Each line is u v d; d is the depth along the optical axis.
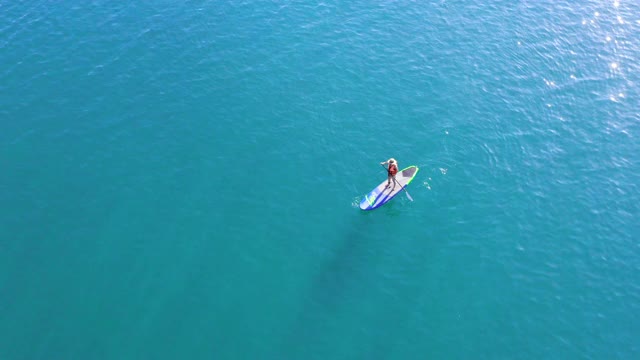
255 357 26.64
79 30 48.41
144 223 33.03
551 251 32.34
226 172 36.50
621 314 29.11
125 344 26.91
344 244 32.38
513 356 27.12
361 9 53.50
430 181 36.44
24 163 36.34
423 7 54.41
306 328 27.98
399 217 34.09
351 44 48.59
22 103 40.78
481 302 29.52
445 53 48.22
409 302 29.42
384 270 31.00
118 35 48.03
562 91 44.62
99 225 32.78
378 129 40.25
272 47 47.69
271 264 31.11
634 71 46.84
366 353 27.05
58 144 37.88
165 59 45.69
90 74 43.75
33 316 27.97
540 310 29.20
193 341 27.17
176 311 28.47
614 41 50.47
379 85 44.28
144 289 29.48
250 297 29.34
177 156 37.47
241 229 33.00
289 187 35.72
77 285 29.53
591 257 32.06
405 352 27.16
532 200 35.47
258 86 43.53
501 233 33.28
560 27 52.28
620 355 27.30
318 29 50.25
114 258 31.00
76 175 35.84
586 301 29.69
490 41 49.97
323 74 45.03
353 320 28.44
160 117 40.34
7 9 50.59
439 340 27.72
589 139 40.31
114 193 34.78
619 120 42.03
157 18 50.44
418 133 40.09
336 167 37.19
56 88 42.31
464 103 43.00
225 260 31.22
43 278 29.80
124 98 41.75
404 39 49.66
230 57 46.28
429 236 33.03
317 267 31.03
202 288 29.66
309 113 41.28
